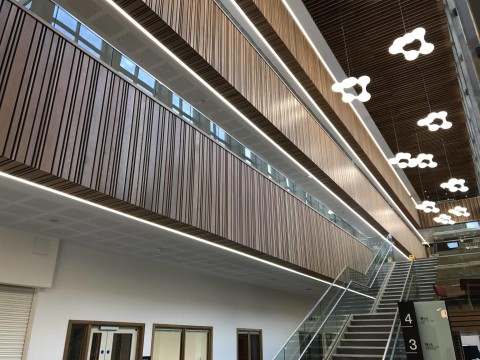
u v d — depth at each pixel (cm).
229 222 836
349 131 1499
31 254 762
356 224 1845
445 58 1329
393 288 1460
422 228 2809
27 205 638
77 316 836
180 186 714
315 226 1266
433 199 2916
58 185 536
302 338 867
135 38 727
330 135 1455
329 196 1495
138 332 975
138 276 1000
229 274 1247
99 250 916
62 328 805
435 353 474
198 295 1188
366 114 1700
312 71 1231
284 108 1101
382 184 2002
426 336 485
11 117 461
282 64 1142
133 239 836
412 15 1144
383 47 1282
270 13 1016
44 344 768
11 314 736
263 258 1003
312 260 1177
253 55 999
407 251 2284
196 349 1154
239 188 904
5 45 472
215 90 873
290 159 1199
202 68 802
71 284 840
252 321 1404
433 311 491
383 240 1789
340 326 1049
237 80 885
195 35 770
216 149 852
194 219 731
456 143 1972
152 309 1014
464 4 217
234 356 1272
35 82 498
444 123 1206
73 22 578
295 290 1623
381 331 1023
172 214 680
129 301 959
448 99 1575
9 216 691
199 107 933
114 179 582
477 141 1209
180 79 838
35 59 505
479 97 296
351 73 1424
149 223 709
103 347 888
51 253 798
